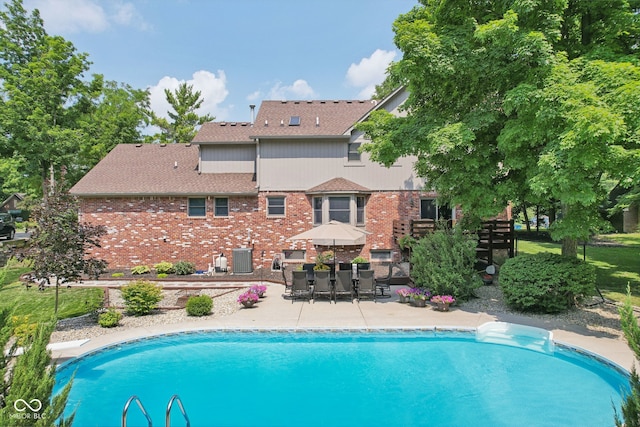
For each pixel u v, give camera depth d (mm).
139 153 22000
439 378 7480
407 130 11422
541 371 7738
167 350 8898
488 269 15031
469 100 11328
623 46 10703
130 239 18656
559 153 8039
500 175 11500
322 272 12570
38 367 3795
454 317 10453
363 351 8797
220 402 6641
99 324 9938
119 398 6789
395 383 7297
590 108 7184
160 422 6020
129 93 39781
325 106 21688
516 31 8797
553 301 10234
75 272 9742
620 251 21703
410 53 9945
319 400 6703
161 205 18719
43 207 9602
